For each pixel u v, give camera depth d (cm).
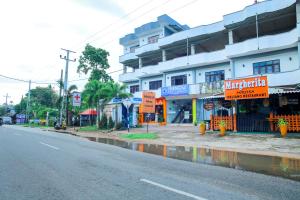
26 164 815
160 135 1994
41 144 1408
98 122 2909
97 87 2847
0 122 5325
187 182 599
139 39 4034
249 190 537
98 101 2828
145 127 2791
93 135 2320
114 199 473
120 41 4391
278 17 2414
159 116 3359
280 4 2262
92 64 4169
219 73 2825
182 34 3089
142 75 3678
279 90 1584
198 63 2923
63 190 532
